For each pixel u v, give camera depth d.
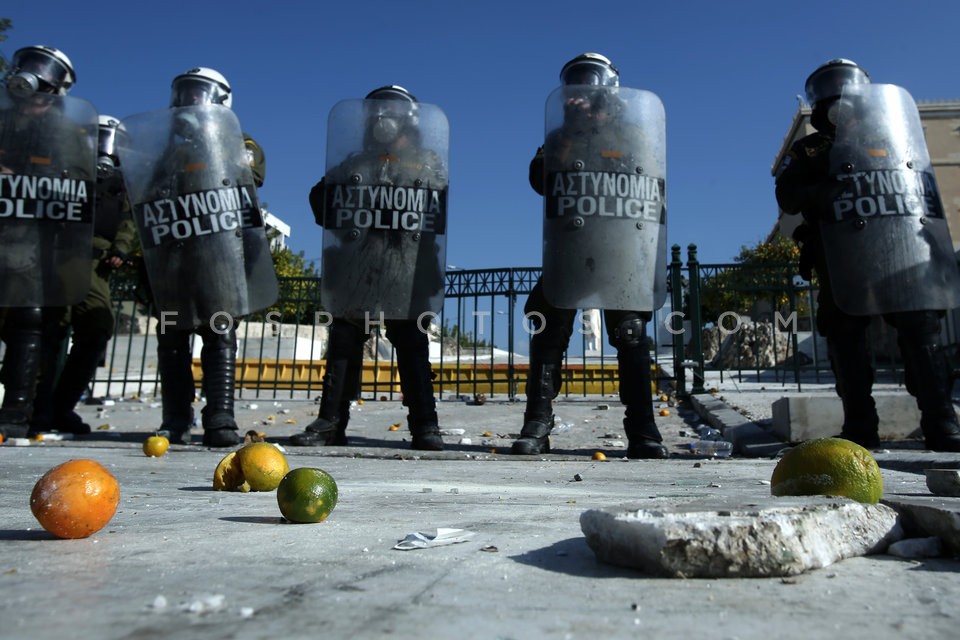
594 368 12.66
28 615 1.39
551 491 3.88
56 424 8.63
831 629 1.34
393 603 1.50
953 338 13.89
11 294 7.18
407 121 7.16
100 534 2.39
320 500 2.62
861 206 6.37
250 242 7.14
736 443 7.54
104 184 8.27
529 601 1.52
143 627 1.32
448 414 10.25
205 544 2.19
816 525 1.85
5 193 7.19
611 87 6.73
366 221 6.99
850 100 6.55
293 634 1.28
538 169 7.06
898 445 6.79
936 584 1.67
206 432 7.05
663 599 1.54
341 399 7.45
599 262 6.45
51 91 7.53
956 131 36.47
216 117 7.21
